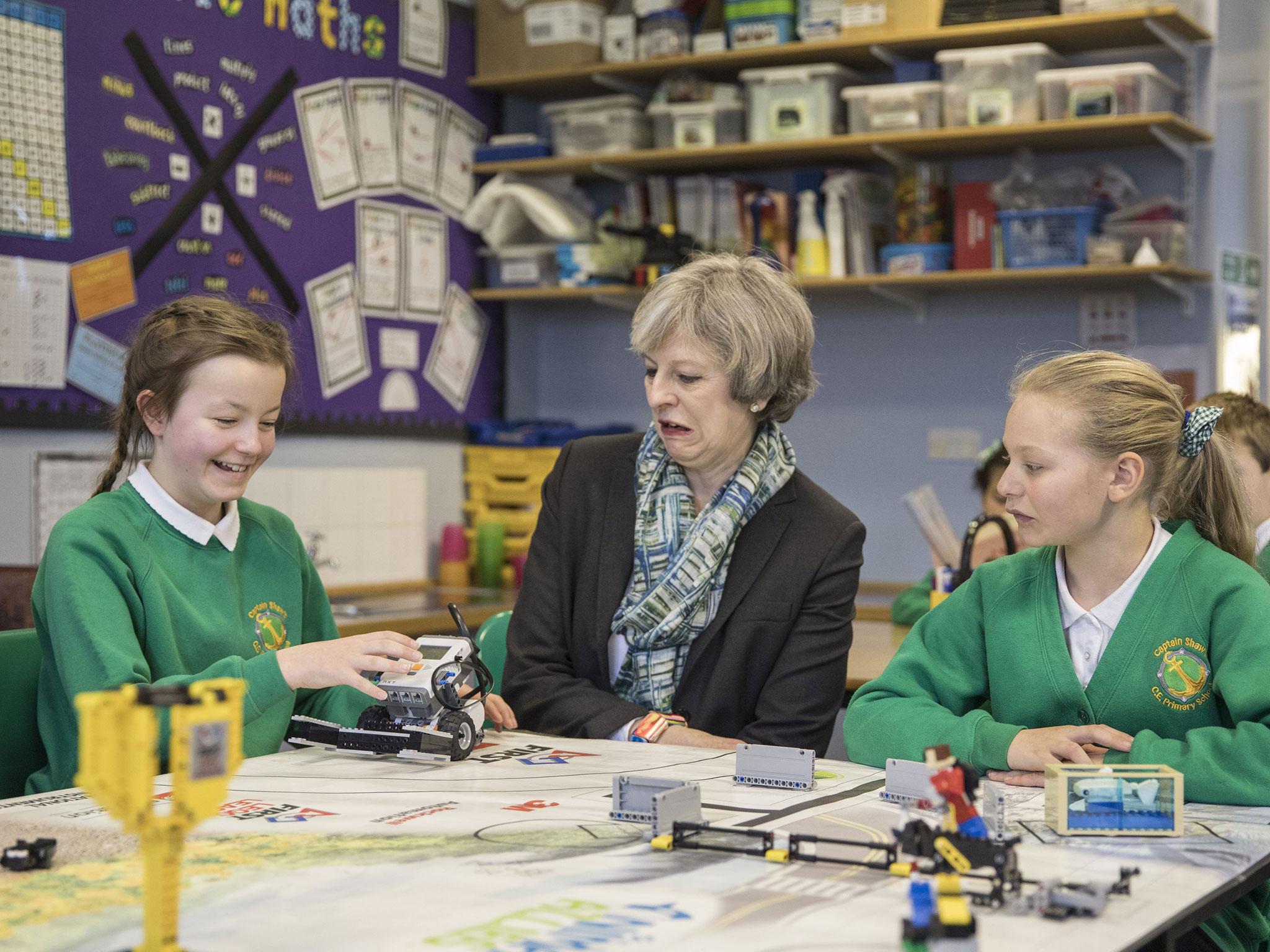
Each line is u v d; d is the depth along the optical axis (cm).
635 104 420
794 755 133
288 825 117
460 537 426
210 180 351
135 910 93
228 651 172
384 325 408
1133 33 363
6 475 303
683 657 189
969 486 414
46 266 310
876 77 407
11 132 301
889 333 425
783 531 190
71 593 156
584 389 471
